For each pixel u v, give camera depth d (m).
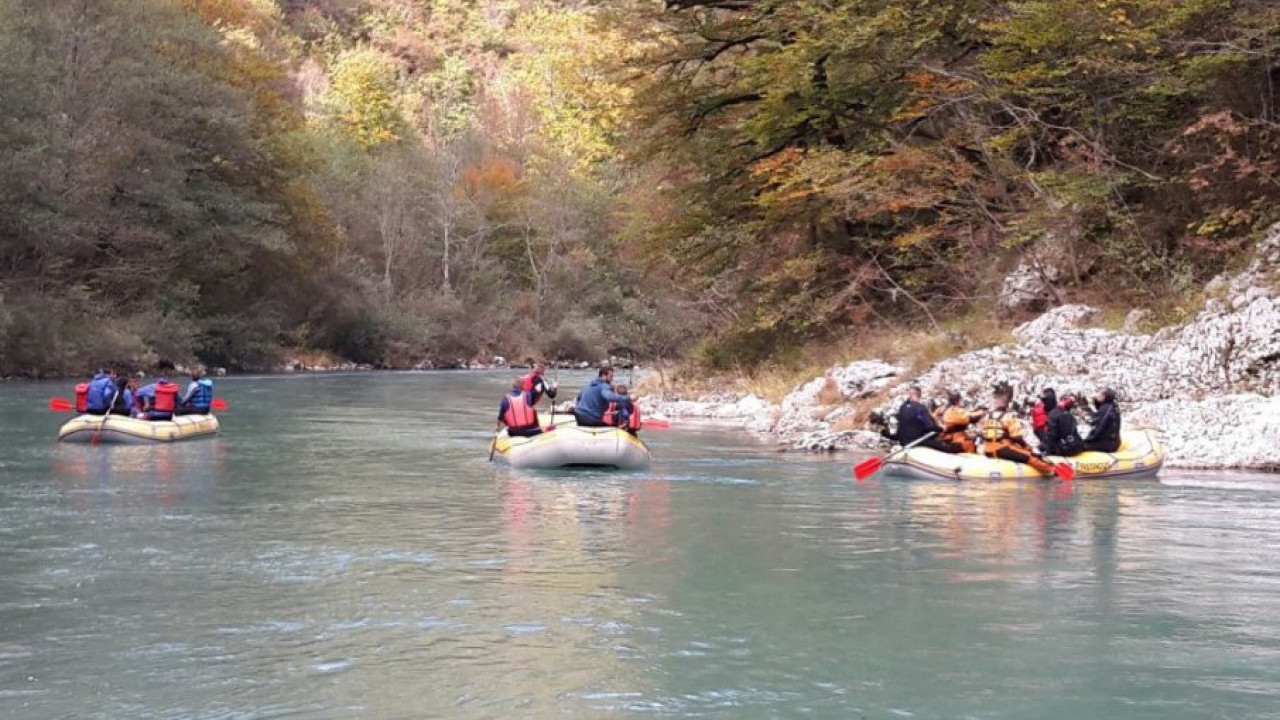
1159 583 10.38
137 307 48.62
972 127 27.70
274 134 54.25
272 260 55.16
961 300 28.84
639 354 55.78
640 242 36.28
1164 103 25.97
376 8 129.38
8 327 40.59
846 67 28.86
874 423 21.50
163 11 49.28
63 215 42.91
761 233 32.78
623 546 12.07
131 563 11.09
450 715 7.10
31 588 10.08
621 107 34.22
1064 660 8.18
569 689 7.56
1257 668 8.01
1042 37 25.11
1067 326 22.92
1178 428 18.91
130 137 45.72
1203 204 24.61
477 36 126.81
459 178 80.56
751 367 33.66
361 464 19.03
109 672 7.85
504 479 17.17
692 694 7.48
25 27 42.81
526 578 10.55
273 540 12.29
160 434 21.94
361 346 64.62
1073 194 24.62
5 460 18.78
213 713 7.11
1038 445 17.88
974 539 12.45
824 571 10.89
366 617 9.21
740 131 32.00
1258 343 19.77
